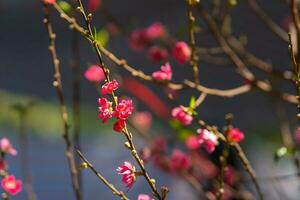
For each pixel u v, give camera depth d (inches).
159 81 160.4
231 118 137.9
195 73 163.8
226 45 200.7
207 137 136.9
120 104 110.2
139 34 217.6
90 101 526.3
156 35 215.8
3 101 534.9
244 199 192.1
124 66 155.6
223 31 206.8
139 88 239.9
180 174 198.2
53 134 479.2
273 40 545.3
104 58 192.7
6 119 490.0
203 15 196.2
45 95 563.2
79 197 147.6
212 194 186.7
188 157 193.3
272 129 418.9
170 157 201.3
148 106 339.0
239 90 194.5
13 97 552.1
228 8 197.5
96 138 479.5
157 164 201.3
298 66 145.3
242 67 204.1
